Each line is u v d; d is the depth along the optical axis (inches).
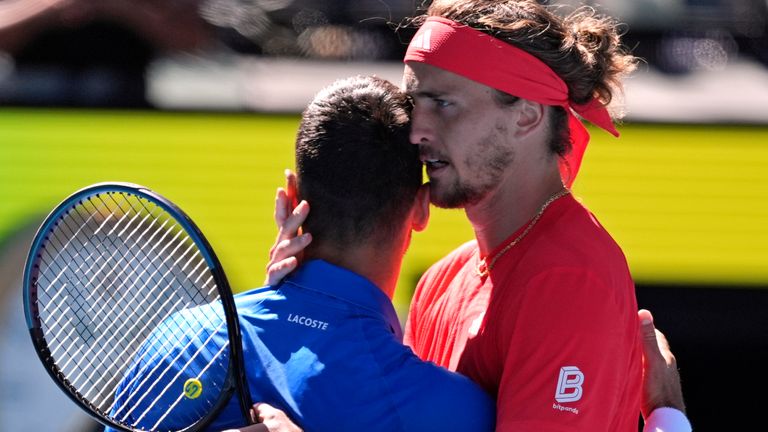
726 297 705.0
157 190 676.7
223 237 678.5
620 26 862.5
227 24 799.7
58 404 726.5
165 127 674.8
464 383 304.8
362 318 304.2
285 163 679.7
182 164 676.1
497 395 316.5
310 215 312.7
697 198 700.7
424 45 313.0
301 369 299.9
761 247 701.3
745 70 869.2
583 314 297.0
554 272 302.2
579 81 321.7
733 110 741.9
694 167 699.4
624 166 700.0
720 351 728.3
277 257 313.1
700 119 700.7
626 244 703.1
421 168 320.2
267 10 816.3
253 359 306.0
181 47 768.9
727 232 701.3
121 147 673.6
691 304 706.2
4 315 701.9
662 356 362.9
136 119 673.0
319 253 313.6
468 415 300.7
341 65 839.1
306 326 304.3
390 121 309.4
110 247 376.8
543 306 300.0
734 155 698.2
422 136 313.9
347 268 311.1
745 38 877.2
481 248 339.0
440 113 314.8
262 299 312.7
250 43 815.7
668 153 698.8
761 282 703.1
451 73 311.3
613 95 347.9
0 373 716.7
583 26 332.5
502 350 310.5
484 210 330.0
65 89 708.0
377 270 314.2
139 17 750.5
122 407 311.6
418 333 374.9
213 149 676.7
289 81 789.9
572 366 294.7
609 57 333.1
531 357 297.7
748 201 699.4
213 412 298.2
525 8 317.1
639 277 705.6
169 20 762.2
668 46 876.0
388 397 295.9
